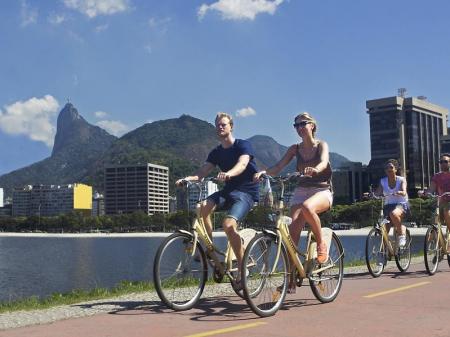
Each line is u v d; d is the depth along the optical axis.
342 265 7.64
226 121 7.14
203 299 7.57
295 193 7.25
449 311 6.59
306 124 7.25
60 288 33.97
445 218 10.52
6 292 32.22
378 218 10.31
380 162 196.00
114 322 6.12
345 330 5.63
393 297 7.61
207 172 7.27
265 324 5.95
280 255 6.68
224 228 6.77
